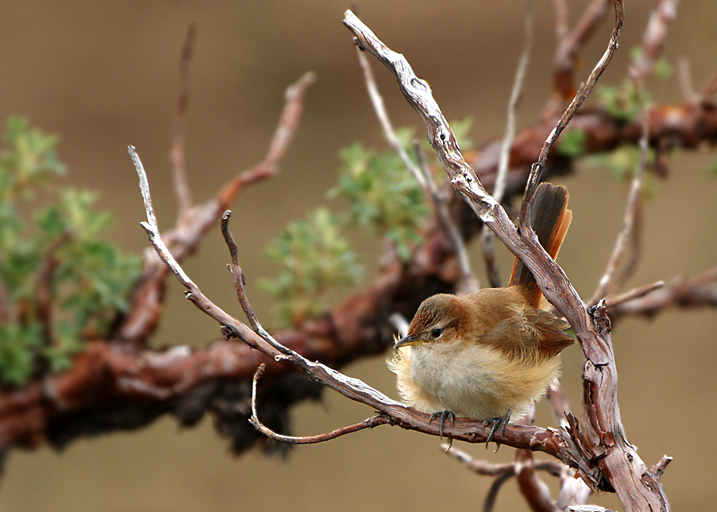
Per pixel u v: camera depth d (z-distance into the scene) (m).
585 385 6.45
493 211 6.44
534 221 6.58
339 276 6.70
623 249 6.59
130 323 6.66
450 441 6.53
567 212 6.58
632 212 6.60
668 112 6.73
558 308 6.45
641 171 6.61
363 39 6.46
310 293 6.70
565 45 6.74
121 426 6.64
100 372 6.62
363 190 6.68
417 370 6.57
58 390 6.62
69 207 6.66
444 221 6.64
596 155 6.73
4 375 6.61
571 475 6.53
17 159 6.67
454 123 6.66
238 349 6.64
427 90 6.45
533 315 6.58
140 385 6.63
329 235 6.70
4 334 6.61
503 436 6.48
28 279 6.65
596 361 6.45
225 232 6.45
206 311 6.45
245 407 6.64
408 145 6.71
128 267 6.66
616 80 9.38
